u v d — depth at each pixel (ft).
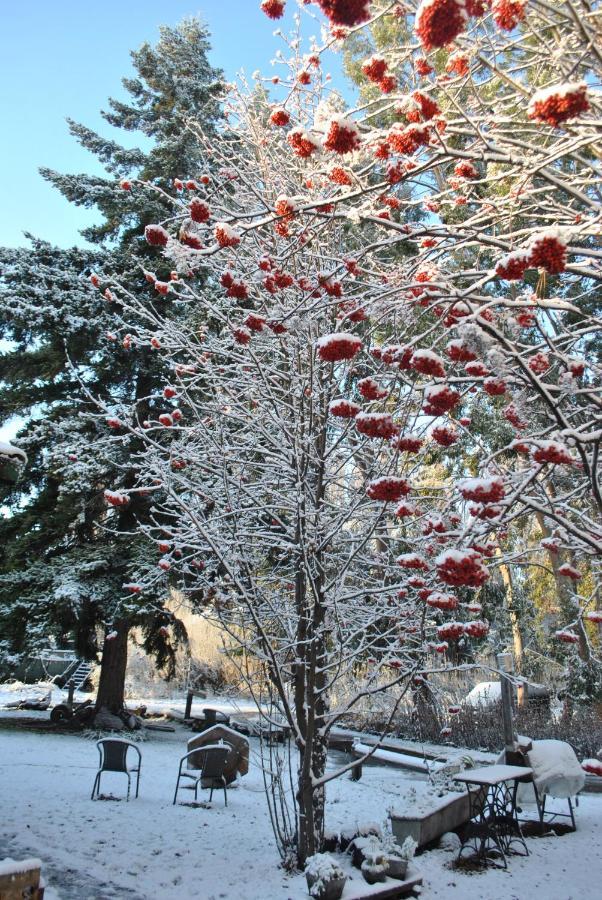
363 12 9.05
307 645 20.88
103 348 49.34
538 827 27.12
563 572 16.90
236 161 29.09
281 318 17.19
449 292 15.23
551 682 56.80
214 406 24.14
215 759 28.45
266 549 26.04
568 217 15.98
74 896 16.93
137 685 87.25
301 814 19.51
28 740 43.52
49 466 47.19
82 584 45.70
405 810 23.57
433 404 11.64
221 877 18.75
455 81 15.29
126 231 56.03
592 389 12.82
